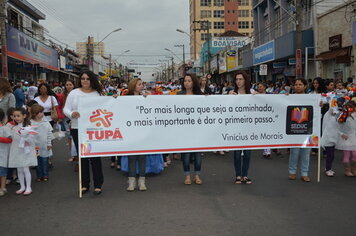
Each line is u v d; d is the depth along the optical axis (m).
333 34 21.19
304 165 6.78
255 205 5.36
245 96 6.54
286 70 28.94
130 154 6.16
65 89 8.94
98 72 79.81
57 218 4.90
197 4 101.06
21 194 6.15
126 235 4.28
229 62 42.50
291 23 29.67
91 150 6.00
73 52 54.81
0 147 6.09
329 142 7.14
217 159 9.12
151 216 4.93
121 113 6.12
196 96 6.39
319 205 5.33
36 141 6.94
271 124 6.64
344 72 20.36
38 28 41.16
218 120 6.48
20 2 33.47
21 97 11.71
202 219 4.79
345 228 4.43
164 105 6.27
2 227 4.60
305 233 4.29
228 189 6.26
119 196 5.92
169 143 6.32
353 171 7.20
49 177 7.39
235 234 4.27
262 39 37.03
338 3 23.03
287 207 5.25
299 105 6.67
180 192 6.11
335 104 7.23
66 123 9.01
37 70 29.66
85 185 6.17
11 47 23.62
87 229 4.48
